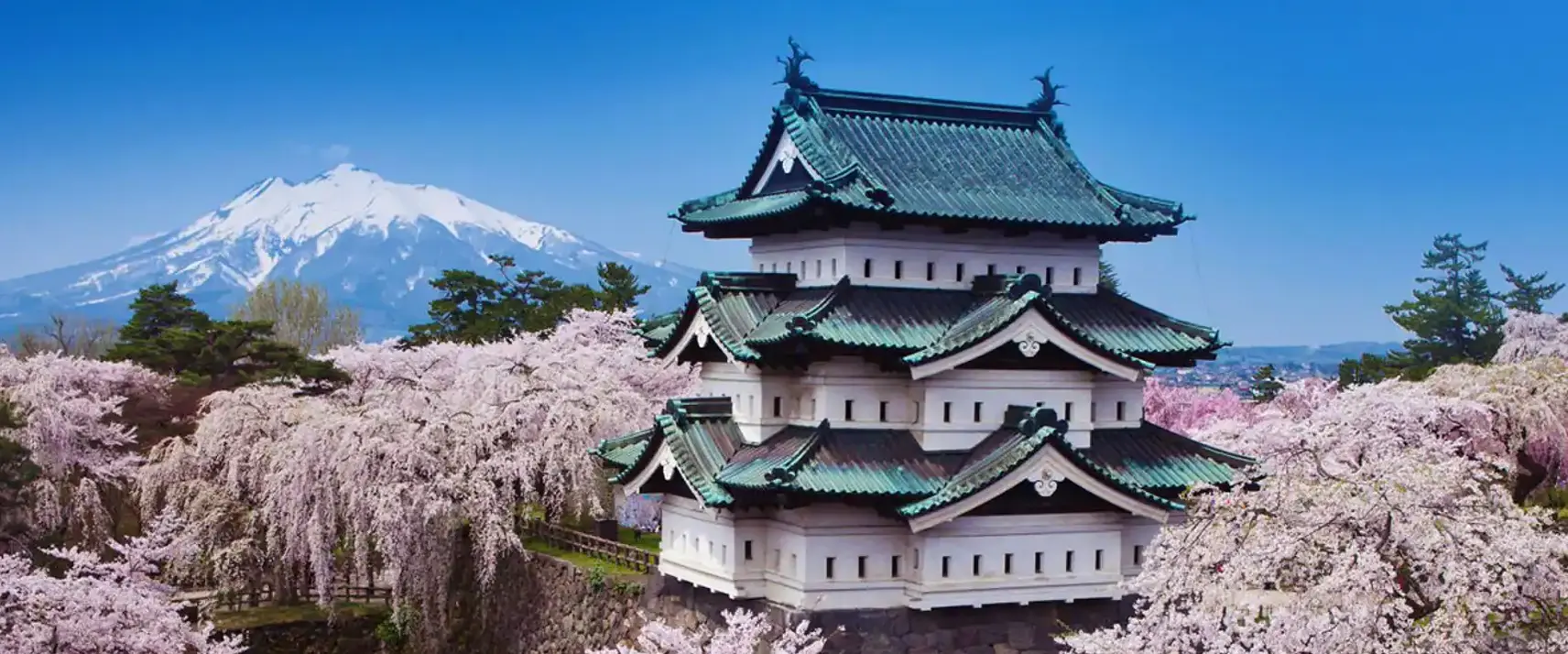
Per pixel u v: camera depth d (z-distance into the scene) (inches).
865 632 1525.6
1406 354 3900.1
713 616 1626.5
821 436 1550.2
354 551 2137.1
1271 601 1459.2
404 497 2048.5
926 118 1765.5
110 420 2832.2
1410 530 1218.0
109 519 2412.6
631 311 3469.5
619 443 1862.7
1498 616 1238.3
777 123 1731.1
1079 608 1587.1
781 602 1557.6
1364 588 1187.3
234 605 2226.9
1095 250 1721.2
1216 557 1294.3
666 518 1732.3
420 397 2456.9
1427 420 2197.3
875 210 1555.1
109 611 1616.6
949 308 1627.7
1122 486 1547.7
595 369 2605.8
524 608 1990.7
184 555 2025.1
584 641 1847.9
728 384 1701.5
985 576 1540.4
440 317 4247.0
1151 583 1359.5
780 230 1706.4
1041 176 1726.1
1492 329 3774.6
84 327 6013.8
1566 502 2396.7
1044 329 1553.9
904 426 1590.8
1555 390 2341.3
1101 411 1669.5
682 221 1802.4
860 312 1581.0
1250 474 1603.1
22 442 2363.4
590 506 2177.7
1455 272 3959.2
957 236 1656.0
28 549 2215.8
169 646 1608.0
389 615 2167.8
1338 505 1243.2
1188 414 3690.9
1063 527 1571.1
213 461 2377.0
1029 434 1525.6
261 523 2261.3
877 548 1547.7
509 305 4170.8
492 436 2176.4
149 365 3230.8
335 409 2349.9
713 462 1606.8
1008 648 1558.8
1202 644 1270.9
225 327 3225.9
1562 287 3914.9
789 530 1550.2
